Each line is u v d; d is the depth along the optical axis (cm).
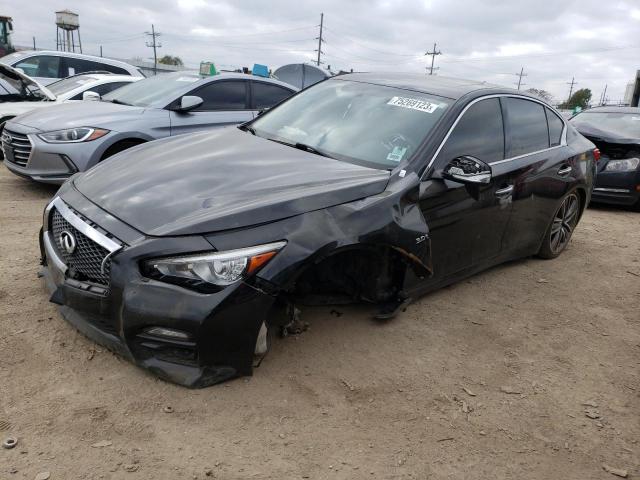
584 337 403
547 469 263
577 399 323
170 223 271
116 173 337
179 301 258
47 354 301
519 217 463
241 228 270
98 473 228
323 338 351
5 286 373
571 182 523
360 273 339
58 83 1105
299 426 270
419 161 357
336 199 306
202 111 710
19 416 254
